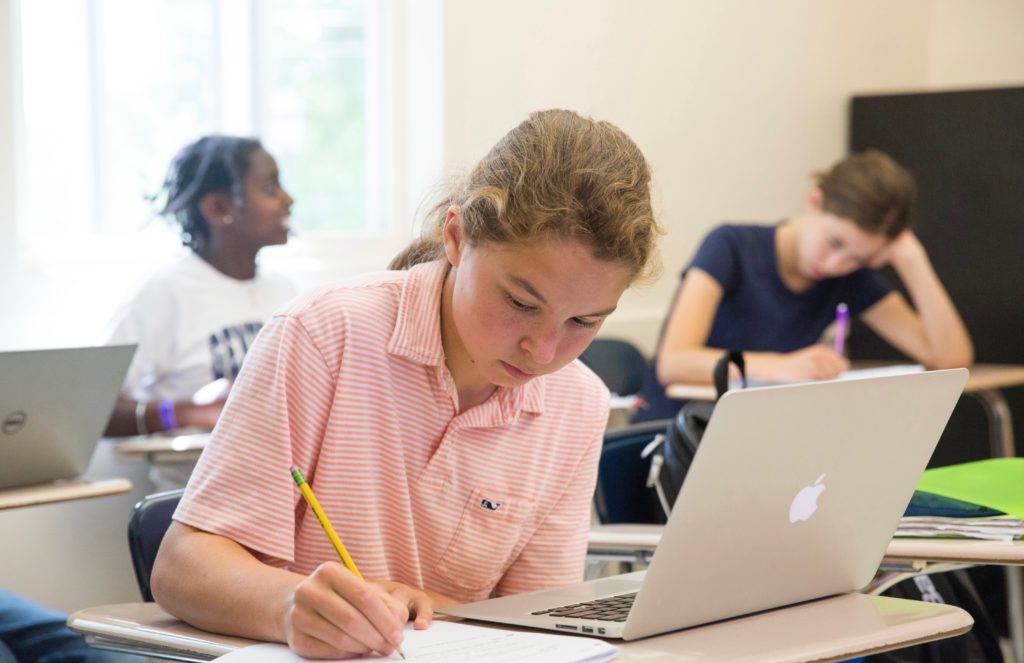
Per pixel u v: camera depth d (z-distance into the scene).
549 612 1.10
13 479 2.04
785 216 4.32
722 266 3.00
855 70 4.52
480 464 1.27
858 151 4.43
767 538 1.07
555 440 1.32
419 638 1.01
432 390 1.25
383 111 3.43
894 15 4.67
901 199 2.90
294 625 0.96
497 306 1.08
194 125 3.07
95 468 2.80
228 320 2.80
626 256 1.05
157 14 2.98
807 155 4.38
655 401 3.00
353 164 3.40
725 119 4.08
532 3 3.52
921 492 1.57
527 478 1.30
